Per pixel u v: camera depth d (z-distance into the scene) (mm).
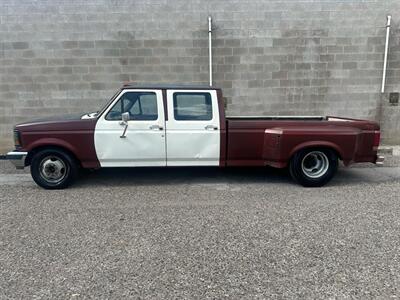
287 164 5695
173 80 8703
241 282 2893
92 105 8711
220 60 8641
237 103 8883
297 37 8609
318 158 5684
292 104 8945
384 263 3188
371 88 8930
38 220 4258
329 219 4246
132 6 8320
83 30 8375
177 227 4020
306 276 2979
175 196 5184
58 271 3078
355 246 3525
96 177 6266
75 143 5461
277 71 8750
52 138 5414
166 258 3297
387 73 8875
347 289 2787
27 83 8547
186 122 5594
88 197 5145
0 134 8734
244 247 3512
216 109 5621
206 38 8516
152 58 8562
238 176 6332
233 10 8430
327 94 8914
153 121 5551
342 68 8797
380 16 8602
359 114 9047
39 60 8453
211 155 5703
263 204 4812
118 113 5551
